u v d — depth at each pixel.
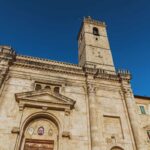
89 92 29.72
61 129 24.42
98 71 33.12
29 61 30.11
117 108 29.69
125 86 32.62
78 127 25.38
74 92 29.45
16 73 28.52
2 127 22.34
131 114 28.80
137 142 25.73
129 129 27.55
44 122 25.38
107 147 24.80
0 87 25.64
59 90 29.08
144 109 32.31
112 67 38.66
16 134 22.06
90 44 43.09
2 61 28.33
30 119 24.67
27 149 22.48
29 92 25.89
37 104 25.31
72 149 23.12
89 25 48.72
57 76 30.36
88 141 24.39
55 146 23.61
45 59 32.50
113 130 26.97
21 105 24.58
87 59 38.91
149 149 26.91
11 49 30.33
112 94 31.41
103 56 40.97
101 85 31.94
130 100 30.81
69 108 26.36
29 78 28.64
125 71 34.62
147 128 29.34
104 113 28.27
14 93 26.16
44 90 26.94
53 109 25.97
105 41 45.59
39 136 23.88
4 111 23.83
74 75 31.58
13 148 20.91
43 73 29.94
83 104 28.31
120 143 25.70
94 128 25.27
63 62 33.25
